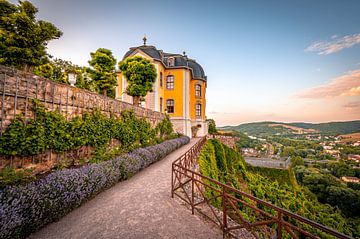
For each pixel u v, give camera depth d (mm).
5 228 2596
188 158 8133
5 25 5809
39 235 3184
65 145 5594
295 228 2088
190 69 23500
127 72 13641
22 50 5926
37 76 4930
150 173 7512
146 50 21281
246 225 2902
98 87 12477
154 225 3619
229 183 14180
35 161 4762
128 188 5742
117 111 8766
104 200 4805
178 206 4539
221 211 4508
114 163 6199
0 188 3412
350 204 22938
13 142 4207
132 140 9773
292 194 16578
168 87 23250
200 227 3607
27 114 4645
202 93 26109
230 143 30594
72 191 4008
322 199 26109
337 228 13453
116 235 3242
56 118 5359
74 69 14391
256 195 14250
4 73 4164
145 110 12328
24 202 3023
